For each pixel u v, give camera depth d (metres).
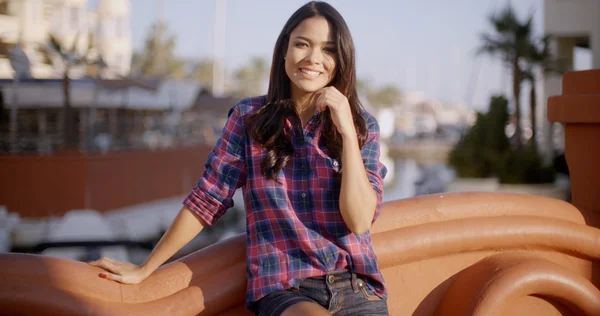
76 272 1.49
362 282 1.57
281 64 1.68
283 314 1.46
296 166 1.60
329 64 1.64
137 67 50.66
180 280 1.60
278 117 1.58
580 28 18.28
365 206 1.48
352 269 1.56
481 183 15.23
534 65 19.45
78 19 26.69
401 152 48.31
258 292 1.55
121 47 37.19
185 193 16.17
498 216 1.99
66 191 11.78
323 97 1.50
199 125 24.38
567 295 1.88
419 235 1.85
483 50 19.95
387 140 53.47
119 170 12.86
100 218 8.38
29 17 24.27
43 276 1.44
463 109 76.75
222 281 1.62
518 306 1.94
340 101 1.49
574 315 1.97
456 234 1.89
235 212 11.59
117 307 1.47
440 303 1.94
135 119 19.94
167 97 20.20
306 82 1.63
